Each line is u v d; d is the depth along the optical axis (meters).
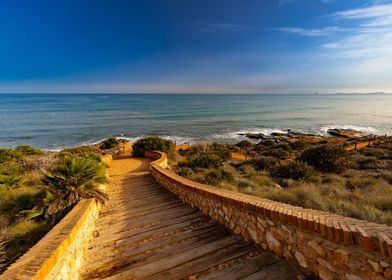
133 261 2.93
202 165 12.22
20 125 43.22
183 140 32.22
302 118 56.66
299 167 9.46
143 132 37.88
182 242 3.36
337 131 36.78
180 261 2.83
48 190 5.15
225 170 10.02
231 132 38.44
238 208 3.41
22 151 15.49
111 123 46.84
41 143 29.69
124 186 8.13
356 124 46.25
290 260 2.53
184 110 76.50
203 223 4.12
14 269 1.96
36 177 7.89
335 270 1.99
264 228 2.89
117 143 26.05
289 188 7.23
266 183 8.29
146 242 3.45
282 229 2.60
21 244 3.74
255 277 2.38
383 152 15.93
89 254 3.23
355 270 1.81
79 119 52.47
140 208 5.43
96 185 5.64
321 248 2.12
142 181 8.93
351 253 1.84
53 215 4.54
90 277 2.70
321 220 2.18
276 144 25.73
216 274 2.49
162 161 11.29
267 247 2.86
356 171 10.45
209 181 8.17
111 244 3.50
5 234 3.91
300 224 2.31
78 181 5.23
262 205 2.96
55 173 5.52
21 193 5.70
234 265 2.63
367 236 1.68
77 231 3.03
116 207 5.59
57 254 2.22
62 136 33.94
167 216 4.68
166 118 55.69
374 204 5.20
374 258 1.65
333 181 8.37
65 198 4.90
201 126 44.09
